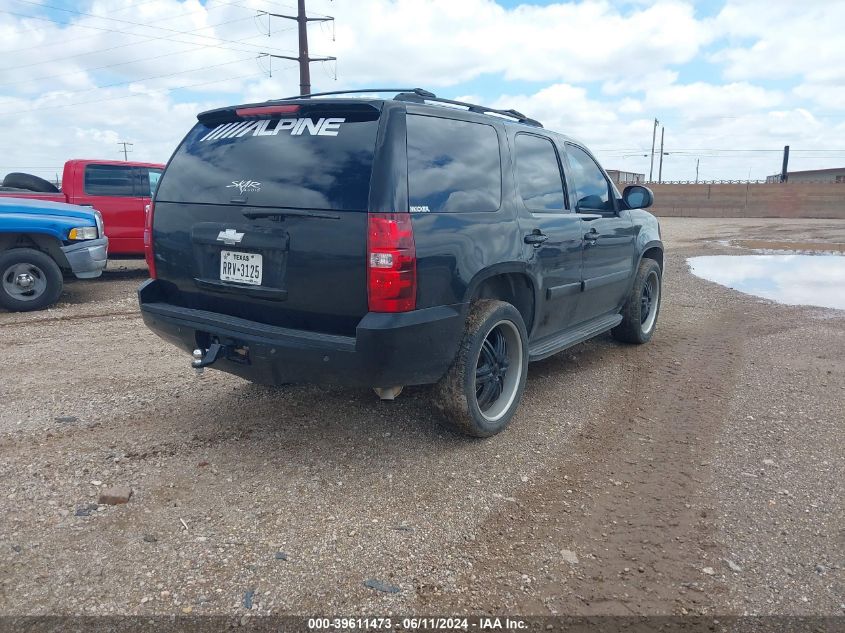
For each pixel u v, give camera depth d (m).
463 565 2.87
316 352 3.32
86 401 4.74
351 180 3.28
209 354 3.68
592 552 2.99
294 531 3.09
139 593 2.64
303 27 31.22
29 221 8.08
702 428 4.41
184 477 3.60
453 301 3.57
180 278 3.98
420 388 5.01
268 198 3.48
